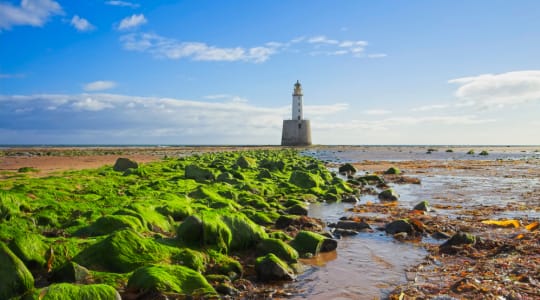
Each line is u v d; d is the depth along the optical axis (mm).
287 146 143500
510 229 16781
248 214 18391
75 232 13570
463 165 61219
